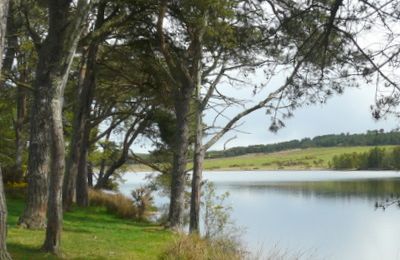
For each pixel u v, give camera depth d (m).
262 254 13.13
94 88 21.39
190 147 25.62
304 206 38.56
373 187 55.62
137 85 20.86
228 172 147.88
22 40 22.52
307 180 81.62
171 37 18.17
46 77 13.29
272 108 12.17
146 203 22.33
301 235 24.05
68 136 28.62
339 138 157.38
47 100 13.33
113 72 22.48
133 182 75.12
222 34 14.67
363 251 20.69
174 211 18.08
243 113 16.84
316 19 9.58
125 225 18.09
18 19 19.83
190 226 16.30
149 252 12.07
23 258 9.45
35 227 13.27
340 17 8.93
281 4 10.41
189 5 15.50
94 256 10.76
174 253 11.17
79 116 21.03
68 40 10.62
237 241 13.59
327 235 24.53
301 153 156.62
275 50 10.61
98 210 22.42
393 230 26.23
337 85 10.40
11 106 27.61
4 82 25.20
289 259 16.22
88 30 17.72
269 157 158.88
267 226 26.88
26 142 29.77
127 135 29.95
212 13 15.30
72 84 25.22
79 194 23.28
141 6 16.75
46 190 13.48
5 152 29.55
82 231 14.91
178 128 18.31
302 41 10.03
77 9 10.84
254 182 77.44
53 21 13.04
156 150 28.23
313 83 10.35
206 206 16.08
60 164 10.24
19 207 18.48
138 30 18.05
